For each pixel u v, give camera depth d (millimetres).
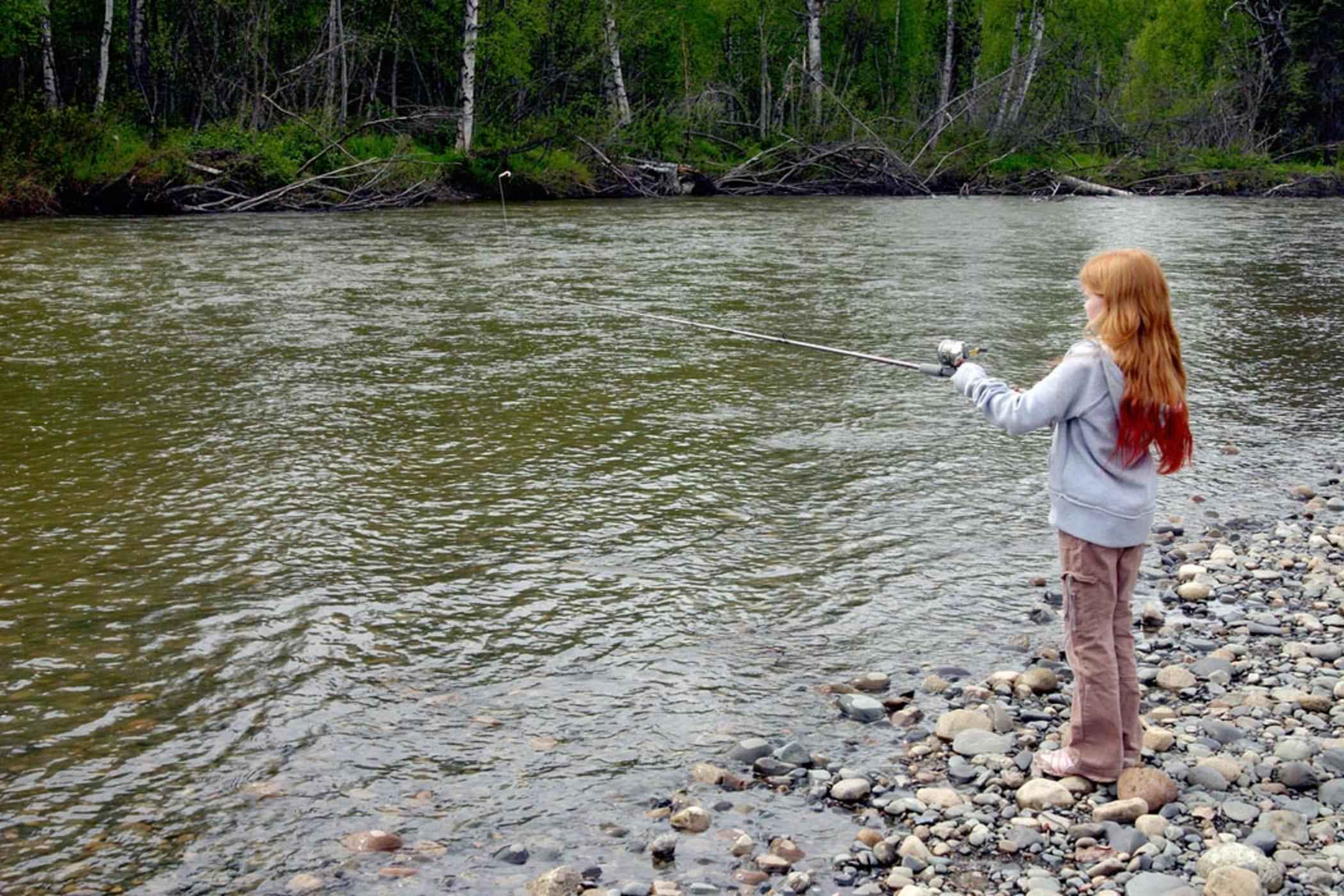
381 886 2959
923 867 3051
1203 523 5836
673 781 3455
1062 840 3170
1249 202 30234
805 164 32344
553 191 29562
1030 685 4004
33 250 15734
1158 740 3645
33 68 33469
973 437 7113
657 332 10195
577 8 34625
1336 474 6648
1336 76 41781
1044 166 34500
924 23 47531
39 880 2967
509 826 3225
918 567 5125
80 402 7629
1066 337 10016
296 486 6035
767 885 2973
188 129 28969
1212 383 8766
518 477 6246
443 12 33938
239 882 2975
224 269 13953
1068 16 44438
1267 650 4418
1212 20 47531
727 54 44281
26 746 3600
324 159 26297
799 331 10219
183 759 3545
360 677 4074
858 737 3723
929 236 19234
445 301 11758
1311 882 2967
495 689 4004
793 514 5762
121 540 5293
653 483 6176
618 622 4539
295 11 32781
